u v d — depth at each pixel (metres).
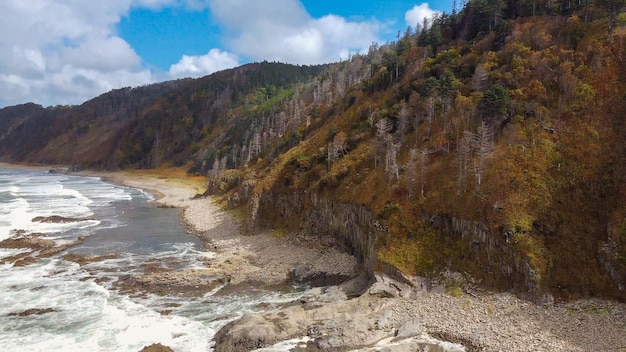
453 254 52.59
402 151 72.44
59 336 42.06
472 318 43.75
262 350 39.16
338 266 62.16
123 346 40.38
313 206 78.00
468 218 52.97
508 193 52.41
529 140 57.56
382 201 61.88
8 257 66.56
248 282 57.44
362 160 76.56
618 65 60.72
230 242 77.69
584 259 46.59
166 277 57.09
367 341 40.66
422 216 57.22
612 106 56.31
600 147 53.22
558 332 40.12
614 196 49.19
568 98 60.66
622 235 45.38
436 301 47.31
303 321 43.28
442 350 38.88
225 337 40.62
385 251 54.81
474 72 78.06
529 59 70.94
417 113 76.00
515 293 46.62
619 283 44.03
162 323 45.25
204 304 50.41
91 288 54.53
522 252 47.44
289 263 64.19
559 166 53.41
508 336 40.25
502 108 61.47
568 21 77.06
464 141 58.53
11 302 49.88
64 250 72.12
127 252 71.50
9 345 40.25
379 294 48.47
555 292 45.16
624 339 38.00
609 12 72.75
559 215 49.72
